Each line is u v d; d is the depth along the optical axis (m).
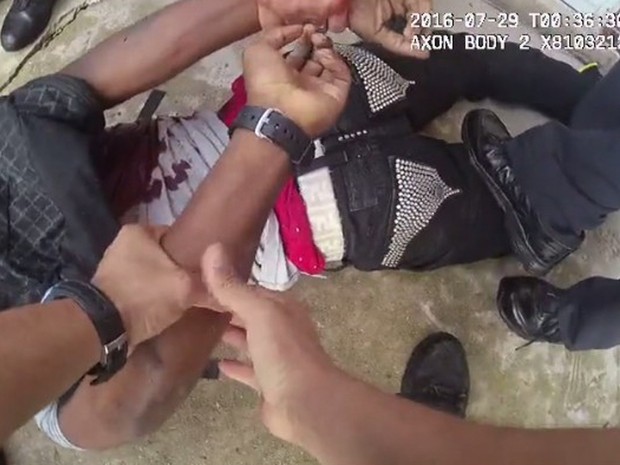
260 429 0.96
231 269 0.53
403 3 0.73
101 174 0.69
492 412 0.98
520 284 0.97
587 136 0.79
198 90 1.03
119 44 0.69
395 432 0.42
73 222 0.63
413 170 0.80
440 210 0.85
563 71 0.97
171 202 0.71
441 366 0.96
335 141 0.76
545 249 0.91
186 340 0.62
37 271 0.64
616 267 1.02
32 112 0.65
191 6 0.70
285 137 0.61
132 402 0.62
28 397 0.47
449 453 0.41
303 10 0.70
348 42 0.99
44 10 1.05
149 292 0.56
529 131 0.87
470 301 1.00
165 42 0.69
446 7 1.04
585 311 0.90
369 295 0.99
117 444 0.68
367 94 0.79
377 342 0.98
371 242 0.80
